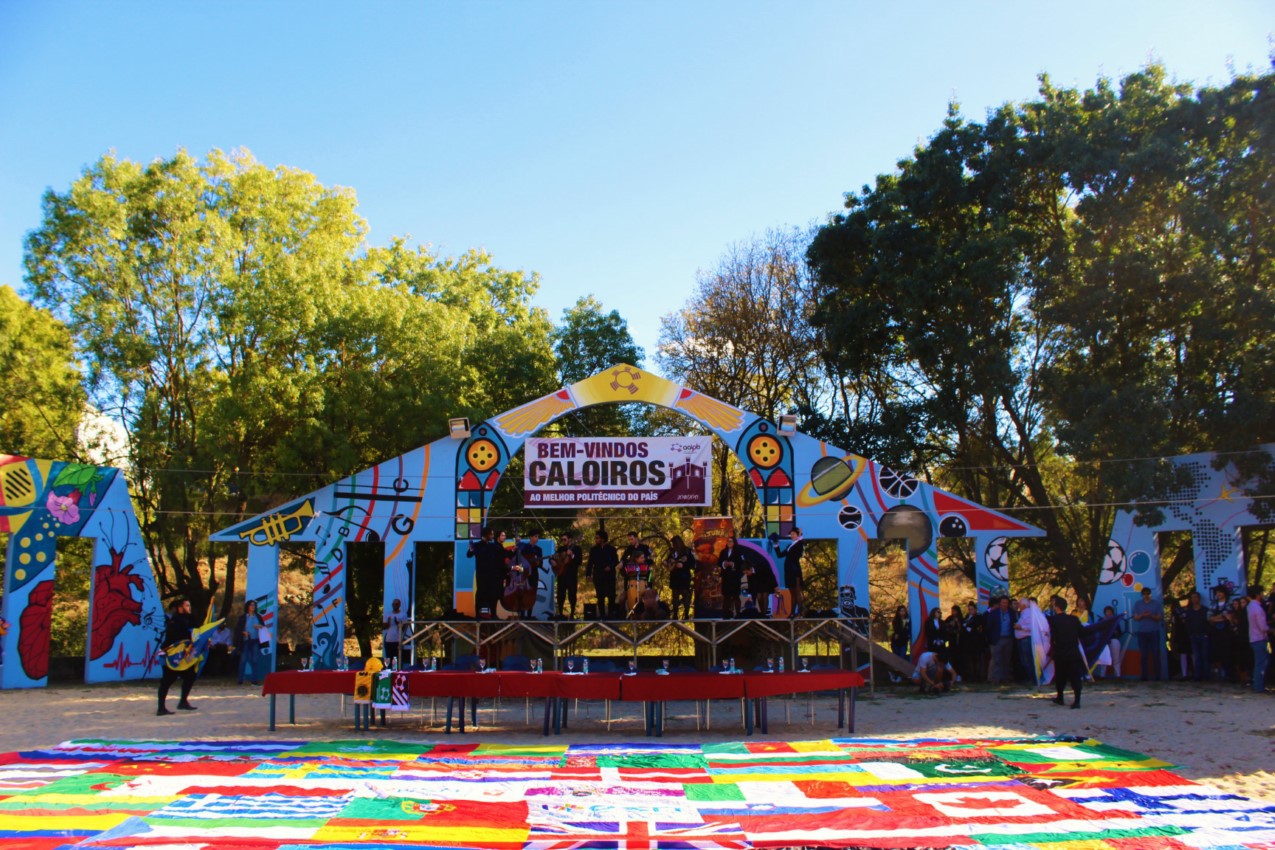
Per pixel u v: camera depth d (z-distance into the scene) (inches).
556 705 575.8
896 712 652.7
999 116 1042.1
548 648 847.7
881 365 1197.7
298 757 469.7
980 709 652.1
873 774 427.5
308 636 1477.6
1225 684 761.0
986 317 1030.4
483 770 439.8
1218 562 820.6
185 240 1158.3
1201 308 914.1
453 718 650.8
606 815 355.9
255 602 879.7
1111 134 957.2
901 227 1048.2
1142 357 934.4
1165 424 869.2
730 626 764.0
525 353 1282.0
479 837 326.6
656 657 913.5
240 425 1058.7
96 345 1131.3
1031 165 1010.1
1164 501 846.5
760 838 326.0
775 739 542.3
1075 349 965.2
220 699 748.6
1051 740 515.2
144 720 620.1
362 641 1199.6
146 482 1186.0
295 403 1058.1
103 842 314.8
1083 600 1045.2
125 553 931.3
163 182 1187.3
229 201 1261.1
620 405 1366.9
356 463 1047.6
